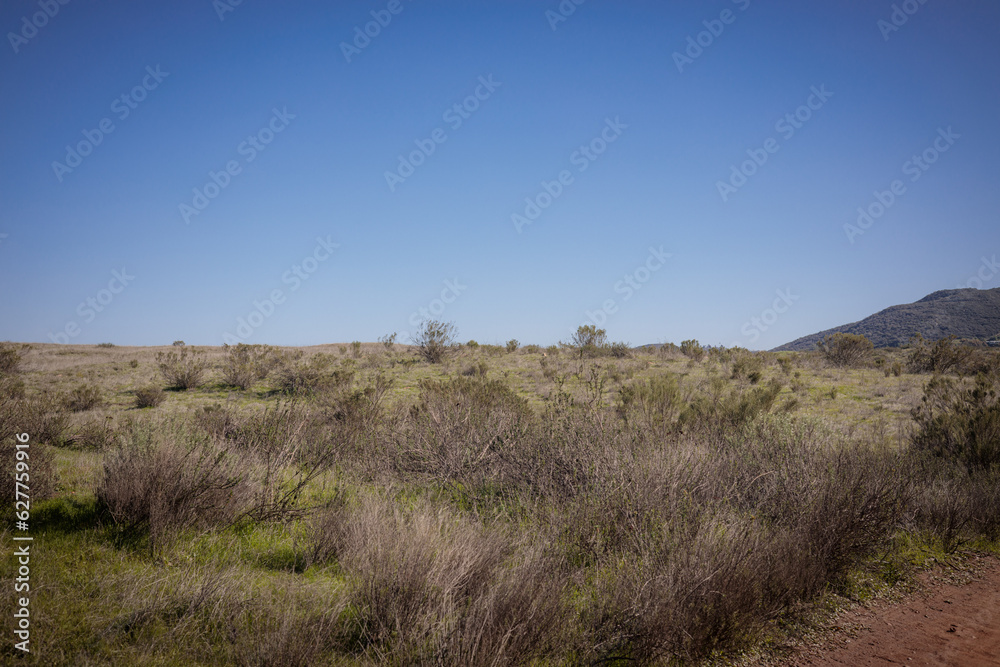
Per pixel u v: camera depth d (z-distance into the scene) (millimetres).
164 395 20141
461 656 3814
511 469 8484
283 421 9203
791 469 7555
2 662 3635
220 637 4219
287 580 5398
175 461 6668
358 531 5875
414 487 8656
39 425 11102
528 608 4262
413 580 4691
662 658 4324
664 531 5691
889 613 5426
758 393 15289
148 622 4262
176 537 6008
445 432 9531
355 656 4102
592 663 4207
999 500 8070
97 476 7707
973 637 4922
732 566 4922
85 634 4082
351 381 22203
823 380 24812
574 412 9570
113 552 5660
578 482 7586
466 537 5395
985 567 6711
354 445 9812
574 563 5977
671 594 4480
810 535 6133
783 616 5211
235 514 6926
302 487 7793
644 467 7105
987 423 9977
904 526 7414
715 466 7734
